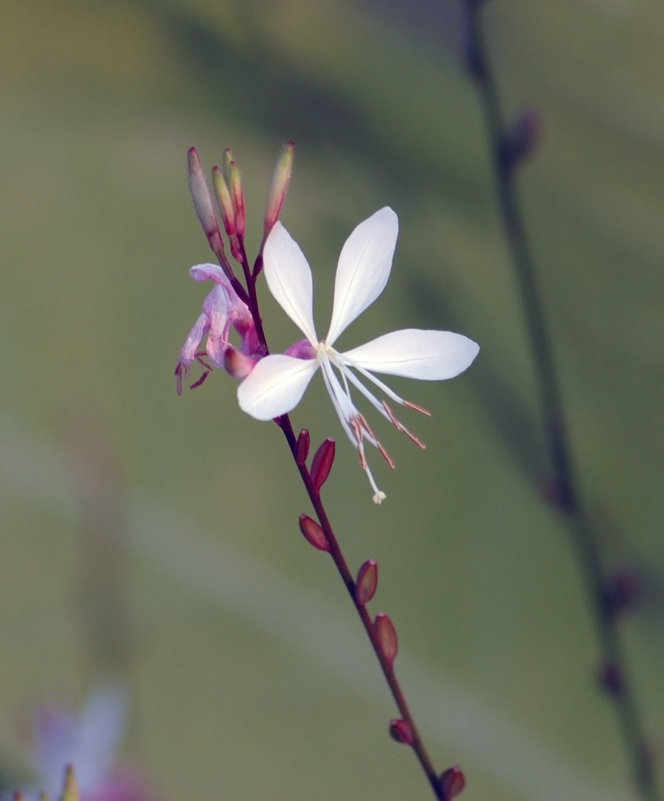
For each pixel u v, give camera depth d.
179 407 0.77
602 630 0.53
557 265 0.80
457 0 0.80
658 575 0.72
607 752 0.67
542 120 0.79
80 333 0.79
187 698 0.68
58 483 0.73
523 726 0.68
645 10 0.80
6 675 0.67
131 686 0.67
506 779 0.65
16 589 0.70
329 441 0.44
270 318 0.75
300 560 0.74
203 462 0.76
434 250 0.80
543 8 0.80
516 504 0.75
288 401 0.43
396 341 0.44
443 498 0.75
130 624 0.70
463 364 0.44
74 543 0.71
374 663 0.71
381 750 0.68
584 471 0.75
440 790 0.45
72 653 0.68
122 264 0.80
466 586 0.73
